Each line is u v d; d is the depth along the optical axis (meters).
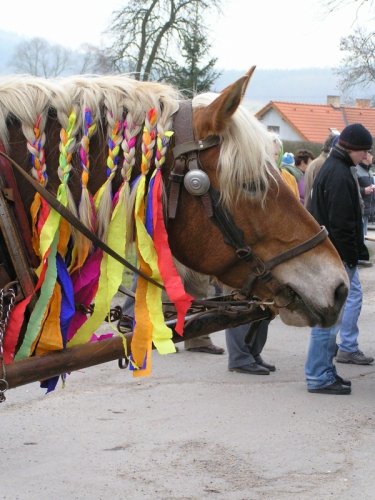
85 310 2.36
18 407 4.29
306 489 3.14
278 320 7.32
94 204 2.24
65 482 3.19
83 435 3.84
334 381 4.77
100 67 22.50
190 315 2.64
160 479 3.25
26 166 2.22
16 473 3.29
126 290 2.59
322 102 74.94
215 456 3.55
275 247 2.34
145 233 2.27
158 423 4.07
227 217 2.27
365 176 10.23
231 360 5.30
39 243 2.18
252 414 4.27
